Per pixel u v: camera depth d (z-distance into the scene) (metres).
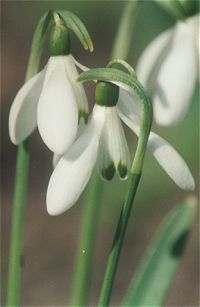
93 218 0.27
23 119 0.20
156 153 0.19
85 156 0.19
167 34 0.27
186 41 0.26
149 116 0.18
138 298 0.26
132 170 0.19
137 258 0.45
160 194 0.44
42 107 0.19
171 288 0.44
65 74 0.19
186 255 0.45
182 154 0.43
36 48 0.20
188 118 0.43
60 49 0.20
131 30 0.27
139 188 0.44
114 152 0.19
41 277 0.45
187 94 0.26
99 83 0.19
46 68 0.20
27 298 0.44
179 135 0.43
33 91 0.20
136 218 0.45
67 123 0.19
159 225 0.45
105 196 0.44
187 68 0.26
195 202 0.26
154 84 0.26
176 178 0.19
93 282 0.45
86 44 0.19
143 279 0.26
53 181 0.19
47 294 0.44
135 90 0.18
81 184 0.19
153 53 0.27
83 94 0.19
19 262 0.23
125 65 0.19
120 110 0.20
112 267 0.19
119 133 0.19
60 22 0.20
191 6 0.26
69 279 0.45
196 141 0.43
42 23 0.20
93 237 0.27
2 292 0.43
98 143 0.19
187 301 0.44
